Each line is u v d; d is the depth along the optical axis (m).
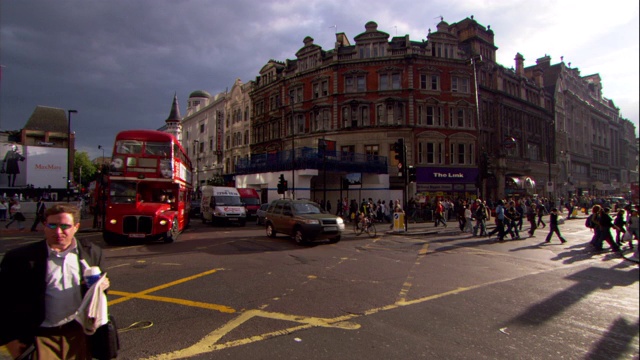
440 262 10.12
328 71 37.09
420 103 35.09
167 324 5.09
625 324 5.12
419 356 4.06
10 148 56.84
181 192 16.81
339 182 33.88
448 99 35.66
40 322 2.71
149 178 13.94
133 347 4.30
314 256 10.98
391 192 31.98
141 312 5.61
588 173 63.03
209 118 58.75
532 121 46.62
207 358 4.01
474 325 5.07
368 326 5.02
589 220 13.09
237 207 23.27
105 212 13.77
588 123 64.19
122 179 13.68
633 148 86.69
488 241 15.36
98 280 2.89
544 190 47.66
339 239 14.31
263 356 4.06
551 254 11.80
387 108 34.91
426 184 34.09
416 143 34.66
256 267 9.16
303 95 39.31
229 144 51.94
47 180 59.50
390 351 4.20
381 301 6.23
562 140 53.66
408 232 18.44
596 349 4.26
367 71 35.69
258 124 44.78
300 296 6.52
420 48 35.69
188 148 67.00
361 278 8.00
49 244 2.87
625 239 12.59
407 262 10.08
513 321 5.24
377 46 35.97
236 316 5.44
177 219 15.15
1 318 2.65
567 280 7.91
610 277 8.27
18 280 2.70
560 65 55.00
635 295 6.67
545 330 4.89
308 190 28.66
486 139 37.81
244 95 48.59
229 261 9.99
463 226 19.23
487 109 38.47
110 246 13.09
